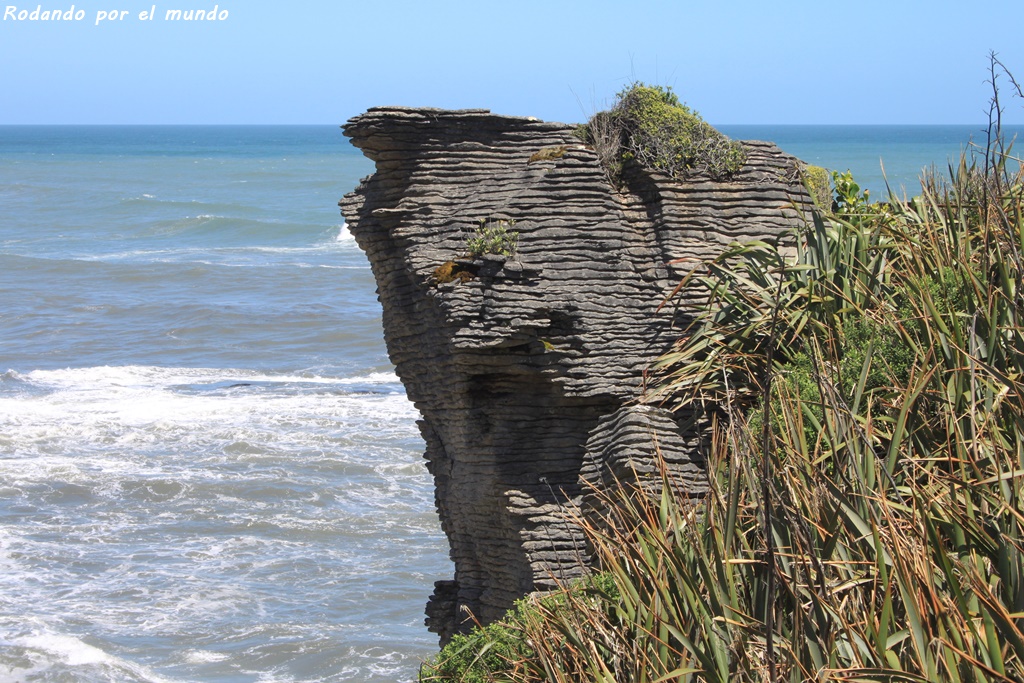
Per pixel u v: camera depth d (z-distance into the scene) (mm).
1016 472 14469
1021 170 23766
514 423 25688
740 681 13406
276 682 36094
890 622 13086
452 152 27172
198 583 42531
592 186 26188
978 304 19094
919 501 13953
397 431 59094
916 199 25250
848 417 16000
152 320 86688
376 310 90562
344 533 46719
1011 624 12141
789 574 13977
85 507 49188
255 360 75562
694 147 27359
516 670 18281
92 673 36062
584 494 24031
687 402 23250
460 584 28000
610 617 16891
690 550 14875
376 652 37750
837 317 22047
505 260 24891
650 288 25844
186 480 51781
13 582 42125
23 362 74938
